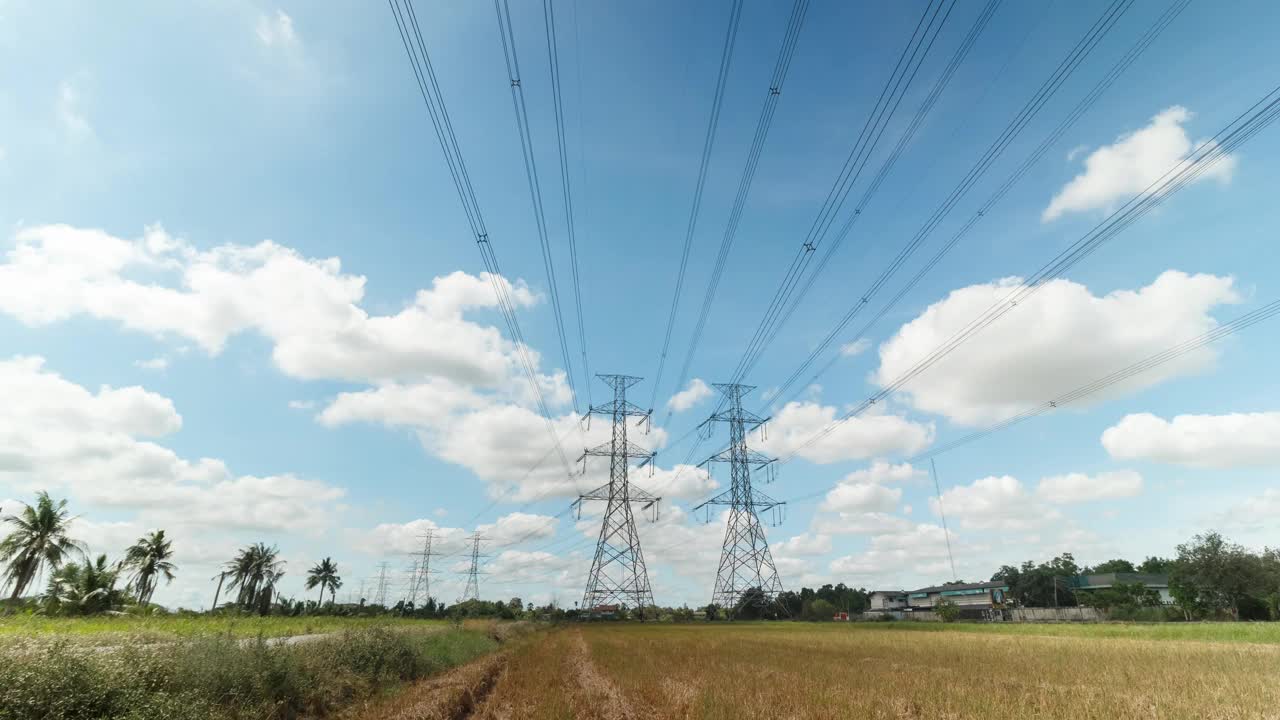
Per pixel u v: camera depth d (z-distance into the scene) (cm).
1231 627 4534
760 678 2359
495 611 11831
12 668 1112
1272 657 2780
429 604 11025
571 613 10281
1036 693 1894
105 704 1180
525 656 3681
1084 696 1836
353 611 9706
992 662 2886
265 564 9431
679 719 1631
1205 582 6975
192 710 1291
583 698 1966
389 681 2330
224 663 1549
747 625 7931
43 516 5138
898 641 4525
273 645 1906
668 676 2470
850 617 10581
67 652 1223
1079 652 3250
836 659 3173
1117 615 7606
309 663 1941
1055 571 11100
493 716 1802
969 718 1541
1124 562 13100
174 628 2686
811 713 1630
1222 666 2489
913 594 13662
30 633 1455
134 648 1434
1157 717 1520
